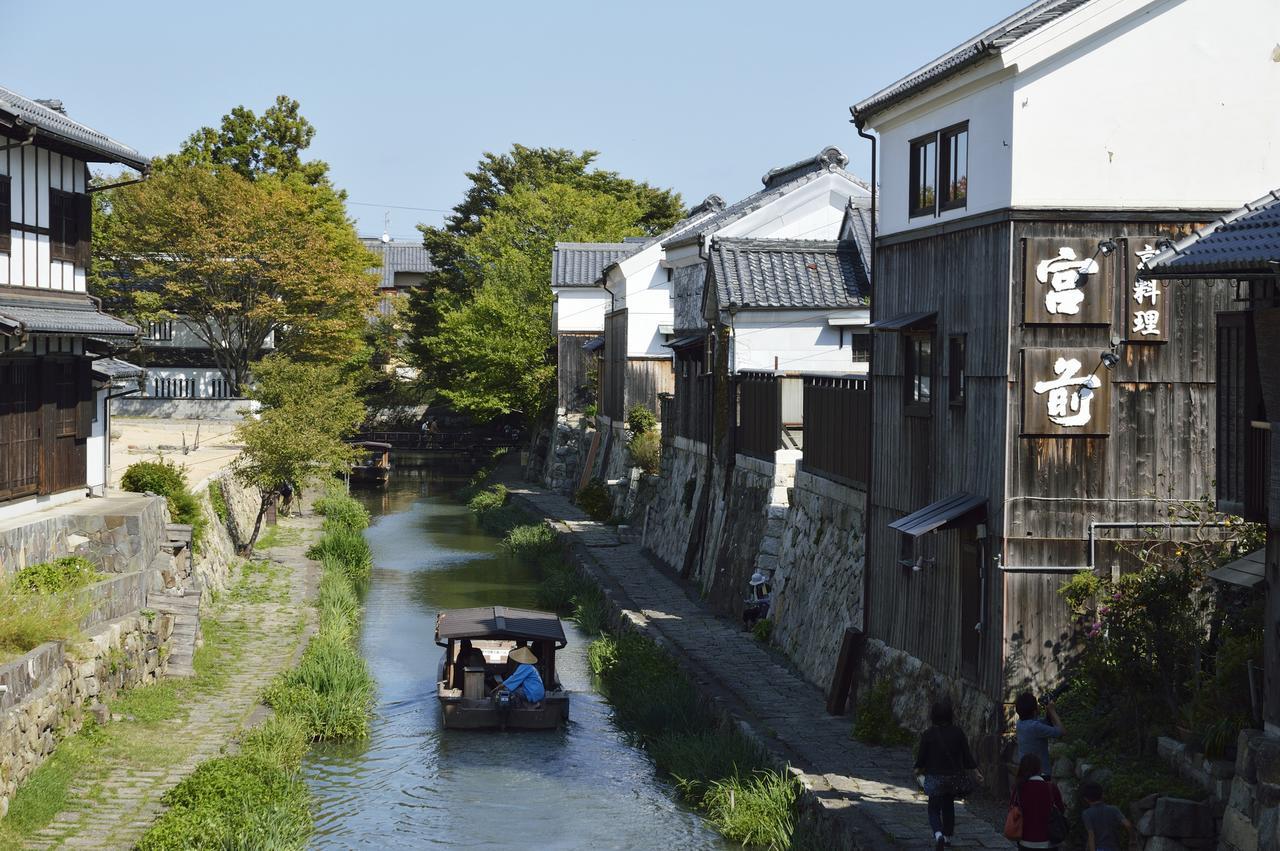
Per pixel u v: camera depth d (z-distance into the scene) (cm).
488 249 6300
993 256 1382
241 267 4747
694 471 3122
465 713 1967
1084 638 1350
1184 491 1366
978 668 1410
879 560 1736
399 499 5478
